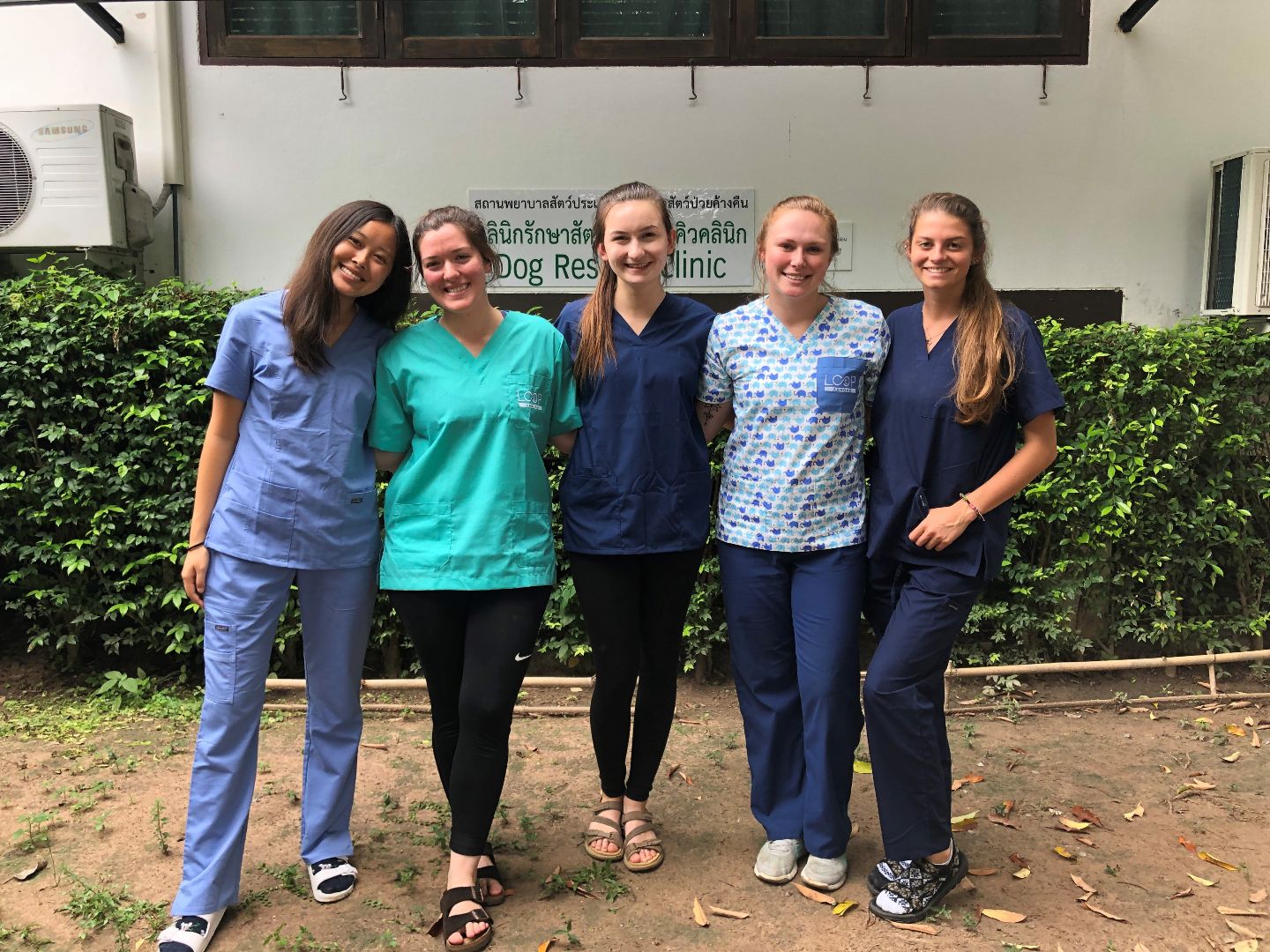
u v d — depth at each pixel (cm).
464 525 249
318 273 240
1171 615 419
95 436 405
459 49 472
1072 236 488
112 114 450
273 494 247
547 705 414
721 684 437
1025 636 431
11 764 355
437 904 267
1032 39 477
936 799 255
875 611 277
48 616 427
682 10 475
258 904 267
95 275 423
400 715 407
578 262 484
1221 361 414
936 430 246
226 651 249
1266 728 385
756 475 265
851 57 475
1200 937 250
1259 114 484
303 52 471
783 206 255
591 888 274
